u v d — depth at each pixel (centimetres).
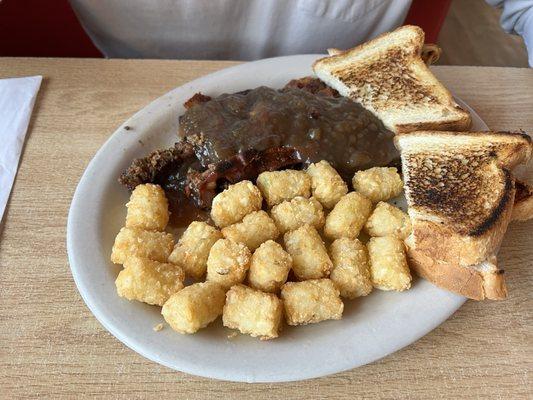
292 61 37
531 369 23
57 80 36
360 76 34
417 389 22
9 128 32
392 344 22
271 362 21
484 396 22
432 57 38
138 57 47
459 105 33
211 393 22
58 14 45
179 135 31
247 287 23
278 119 29
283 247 26
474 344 23
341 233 27
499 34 77
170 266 24
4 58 37
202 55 46
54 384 22
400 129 31
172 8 41
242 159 28
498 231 25
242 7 41
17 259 26
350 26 44
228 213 27
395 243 25
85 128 33
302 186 28
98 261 25
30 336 23
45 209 29
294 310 23
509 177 27
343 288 24
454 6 82
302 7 41
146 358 22
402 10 44
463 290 24
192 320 21
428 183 28
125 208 29
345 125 30
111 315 23
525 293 25
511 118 35
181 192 30
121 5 41
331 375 22
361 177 29
